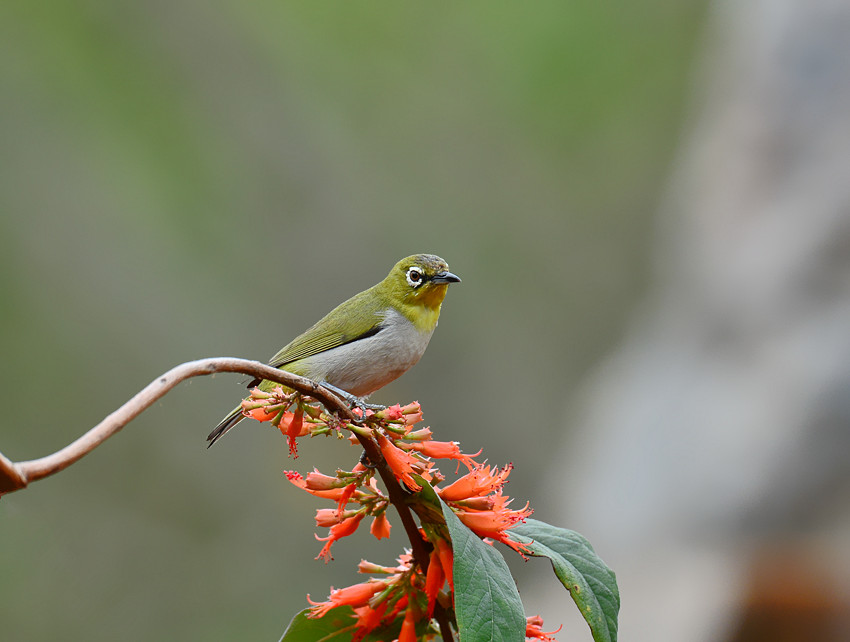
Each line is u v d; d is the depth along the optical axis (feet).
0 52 53.42
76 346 49.88
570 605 30.78
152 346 50.80
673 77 57.67
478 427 52.34
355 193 56.13
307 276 54.13
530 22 59.06
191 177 54.34
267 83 56.65
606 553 30.58
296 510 49.62
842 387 28.32
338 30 58.23
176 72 55.47
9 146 52.01
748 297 32.09
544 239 56.65
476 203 57.16
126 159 53.78
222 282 53.21
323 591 47.03
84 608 44.50
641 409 33.55
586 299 55.47
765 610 26.91
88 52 54.44
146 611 45.21
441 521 12.50
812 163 32.81
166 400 50.31
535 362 54.08
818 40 33.76
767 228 33.01
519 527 13.03
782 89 34.32
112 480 48.14
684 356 33.40
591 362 54.19
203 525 48.21
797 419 28.84
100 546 46.60
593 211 57.47
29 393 48.91
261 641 44.75
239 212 54.44
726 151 35.91
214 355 51.49
